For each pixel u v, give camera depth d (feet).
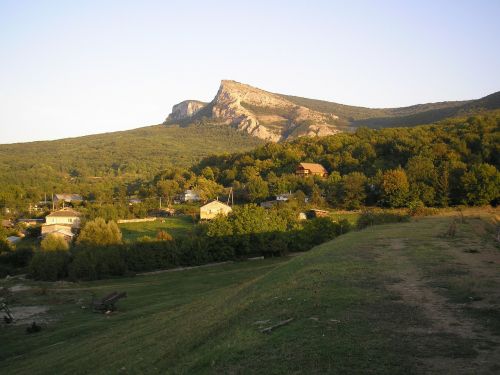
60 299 151.84
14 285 183.42
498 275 69.62
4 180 579.89
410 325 47.75
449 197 285.02
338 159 440.45
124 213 370.32
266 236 226.38
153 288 165.48
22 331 113.70
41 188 534.78
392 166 378.73
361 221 196.65
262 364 41.75
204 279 176.86
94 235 229.25
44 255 203.21
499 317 49.06
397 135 448.24
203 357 47.93
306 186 377.91
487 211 249.75
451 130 416.67
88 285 183.01
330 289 64.34
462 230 136.36
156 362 57.00
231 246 224.74
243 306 69.15
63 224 327.88
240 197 409.49
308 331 47.85
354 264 83.15
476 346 41.22
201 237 225.97
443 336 44.09
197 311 89.35
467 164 319.88
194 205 407.44
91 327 109.09
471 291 59.82
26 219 390.21
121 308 132.87
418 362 38.45
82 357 77.05
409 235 125.90
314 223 239.30
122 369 59.21
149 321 96.94
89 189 550.36
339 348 42.32
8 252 236.63
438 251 94.89
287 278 82.33
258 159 514.68
